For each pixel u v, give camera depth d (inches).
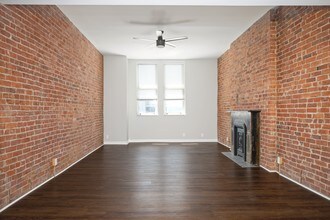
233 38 235.3
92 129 251.1
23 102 120.4
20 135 118.0
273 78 165.6
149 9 165.0
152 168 181.0
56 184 141.8
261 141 181.6
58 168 163.2
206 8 163.6
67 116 179.0
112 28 202.8
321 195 122.5
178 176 159.2
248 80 204.5
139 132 331.3
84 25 195.0
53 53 154.5
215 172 168.7
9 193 110.6
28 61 125.0
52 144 153.5
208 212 104.4
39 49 136.3
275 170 167.0
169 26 199.3
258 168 178.9
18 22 116.6
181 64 334.6
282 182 145.0
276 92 165.5
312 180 129.3
